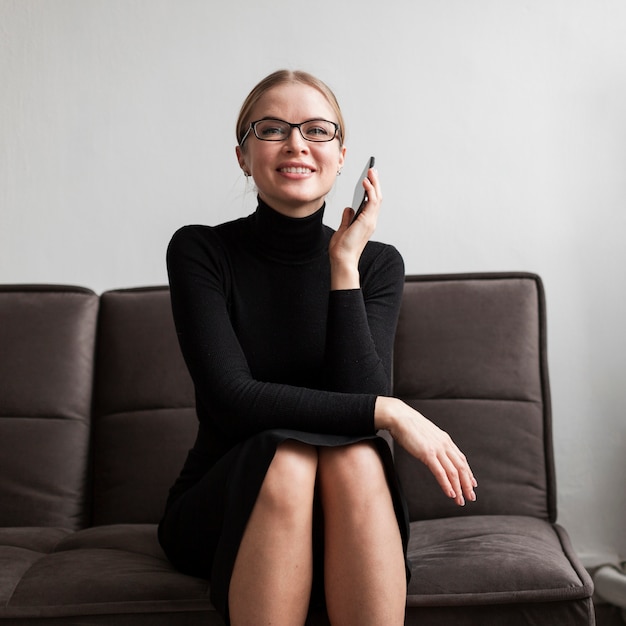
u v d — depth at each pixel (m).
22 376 2.22
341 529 1.38
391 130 2.63
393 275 1.83
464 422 2.14
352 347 1.61
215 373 1.56
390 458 1.44
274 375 1.71
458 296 2.23
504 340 2.19
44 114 2.65
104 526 2.07
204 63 2.65
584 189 2.60
